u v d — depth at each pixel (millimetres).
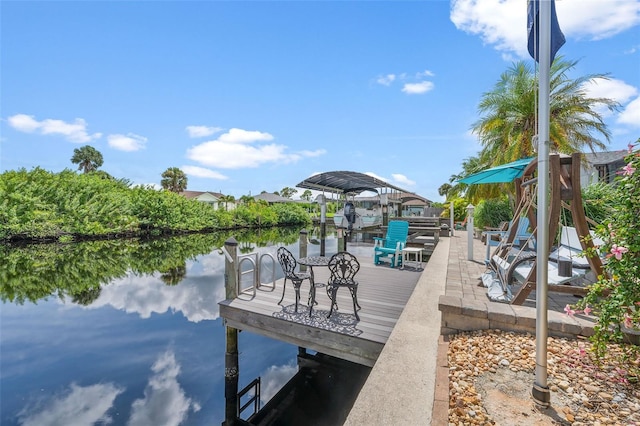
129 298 8195
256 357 5082
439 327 2926
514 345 2293
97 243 18859
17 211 16797
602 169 13375
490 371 2027
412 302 3674
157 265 12703
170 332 6051
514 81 12078
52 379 4371
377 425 1622
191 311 7242
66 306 7539
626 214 1955
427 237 11578
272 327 3807
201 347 5418
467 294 4000
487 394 1800
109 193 21578
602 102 10945
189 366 4770
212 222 29469
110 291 8820
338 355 3373
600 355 1933
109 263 13000
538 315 1731
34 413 3607
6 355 5082
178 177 43094
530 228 4586
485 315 2523
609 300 1972
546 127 1742
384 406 1770
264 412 3771
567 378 1918
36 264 12414
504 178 5422
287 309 4059
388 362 2266
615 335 1895
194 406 3830
